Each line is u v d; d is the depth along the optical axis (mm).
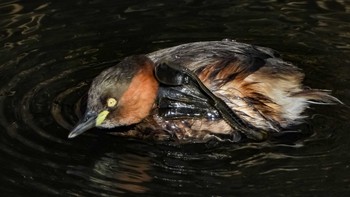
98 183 10828
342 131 11898
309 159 11242
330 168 10969
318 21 15820
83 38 15461
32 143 11859
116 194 10539
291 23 15781
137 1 17062
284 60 14211
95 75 13953
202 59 12133
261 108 12008
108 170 11180
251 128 11930
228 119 11773
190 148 11859
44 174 11062
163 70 11836
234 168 11156
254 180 10781
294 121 12102
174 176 10992
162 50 12641
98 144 11961
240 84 11961
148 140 12203
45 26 15961
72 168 11234
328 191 10414
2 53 14789
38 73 14047
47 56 14711
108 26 15945
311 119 12234
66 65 14352
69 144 11914
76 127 11945
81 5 16938
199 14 16344
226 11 16438
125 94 11992
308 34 15289
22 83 13672
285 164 11156
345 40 14992
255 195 10398
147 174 11070
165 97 12094
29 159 11438
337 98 12719
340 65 14008
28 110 12805
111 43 15242
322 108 12523
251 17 16125
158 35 15492
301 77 12547
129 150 11820
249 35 15344
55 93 13359
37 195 10578
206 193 10492
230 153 11594
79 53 14844
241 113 11945
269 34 15352
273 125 12016
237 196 10383
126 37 15484
